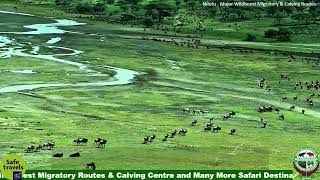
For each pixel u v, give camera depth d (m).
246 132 177.25
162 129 176.12
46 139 152.38
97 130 170.00
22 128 165.50
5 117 180.50
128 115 198.12
